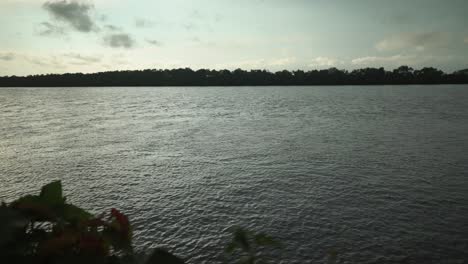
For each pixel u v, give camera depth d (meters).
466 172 42.47
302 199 32.97
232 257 21.36
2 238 1.68
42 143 63.34
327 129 81.00
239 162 47.91
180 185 37.41
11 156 51.88
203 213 29.44
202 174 41.88
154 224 27.17
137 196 33.84
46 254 1.79
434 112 118.38
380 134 72.88
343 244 24.19
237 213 29.48
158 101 194.00
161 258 1.91
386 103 160.25
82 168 44.84
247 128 83.56
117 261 1.90
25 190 35.97
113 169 44.38
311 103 166.00
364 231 26.25
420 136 69.62
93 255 1.85
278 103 168.75
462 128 79.94
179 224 27.19
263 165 46.09
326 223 27.56
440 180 39.25
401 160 48.97
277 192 34.97
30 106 158.75
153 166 46.00
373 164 46.66
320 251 23.22
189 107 151.62
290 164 46.62
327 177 40.38
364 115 111.62
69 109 143.38
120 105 165.88
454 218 28.70
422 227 27.00
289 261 21.89
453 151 54.56
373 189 36.03
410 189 36.06
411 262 22.27
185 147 59.47
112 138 69.62
